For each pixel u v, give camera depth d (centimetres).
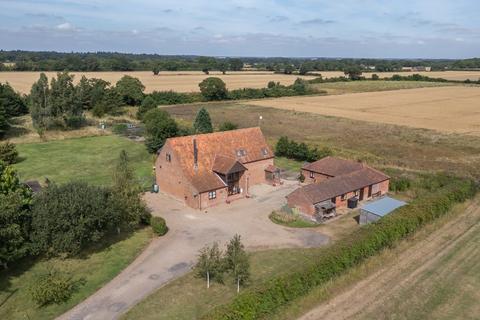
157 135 7562
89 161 7181
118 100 12175
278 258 3772
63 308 3005
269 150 6144
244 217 4809
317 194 4775
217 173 5300
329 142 8612
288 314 2725
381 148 8075
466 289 3092
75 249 3588
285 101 15475
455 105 13875
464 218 4459
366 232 3544
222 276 3403
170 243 4128
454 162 7025
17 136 8869
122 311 2969
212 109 13450
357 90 18550
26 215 3519
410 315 2775
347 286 3094
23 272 3481
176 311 2923
